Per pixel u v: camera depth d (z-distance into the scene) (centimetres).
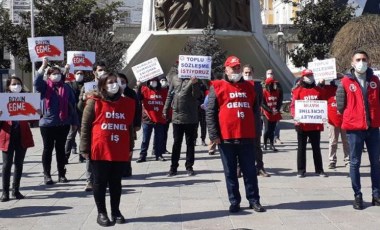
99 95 705
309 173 1095
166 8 2961
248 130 757
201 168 1184
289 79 3394
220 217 739
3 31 3422
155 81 1279
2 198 879
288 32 4228
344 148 1217
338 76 1131
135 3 5003
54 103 998
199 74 1030
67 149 1260
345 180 1012
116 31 4069
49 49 1140
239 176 1042
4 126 875
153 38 3077
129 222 725
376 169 787
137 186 984
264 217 734
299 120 1025
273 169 1156
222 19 2972
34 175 1148
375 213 744
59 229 698
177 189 947
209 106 763
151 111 1284
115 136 701
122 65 3138
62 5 3459
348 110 771
